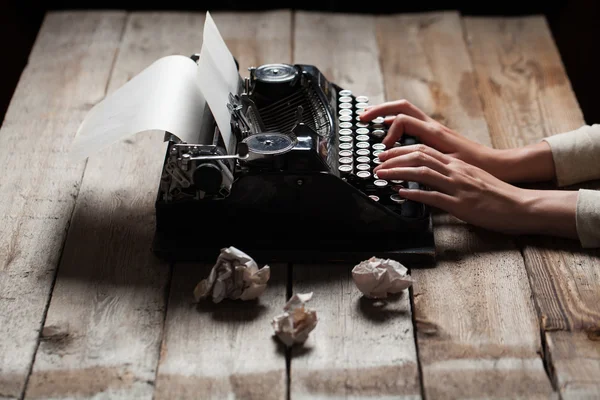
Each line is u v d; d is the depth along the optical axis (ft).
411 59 5.03
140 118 3.64
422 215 3.83
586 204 3.82
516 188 3.92
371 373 3.36
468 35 5.24
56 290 3.67
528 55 5.08
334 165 3.88
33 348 3.46
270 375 3.35
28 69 4.90
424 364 3.39
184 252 3.76
